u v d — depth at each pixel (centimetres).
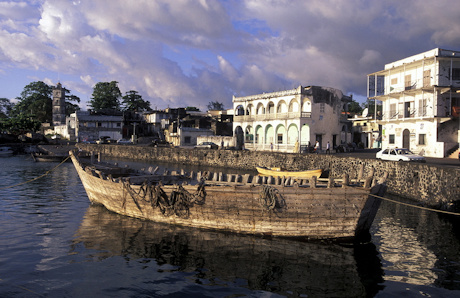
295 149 3628
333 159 2661
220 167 3838
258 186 1058
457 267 915
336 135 4319
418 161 2247
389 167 2067
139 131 7506
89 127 7075
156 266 905
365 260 949
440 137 2938
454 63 2938
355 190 995
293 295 755
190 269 887
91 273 859
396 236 1186
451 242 1121
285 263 921
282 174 2267
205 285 799
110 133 7250
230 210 1118
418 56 3112
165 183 1566
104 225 1287
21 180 2656
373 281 825
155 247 1041
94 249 1031
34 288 775
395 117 3384
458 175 1488
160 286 793
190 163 4272
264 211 1067
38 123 7456
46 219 1390
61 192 2081
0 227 1271
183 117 7538
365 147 5519
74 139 7419
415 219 1429
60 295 745
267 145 4369
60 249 1031
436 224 1348
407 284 812
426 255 1001
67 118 7575
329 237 1046
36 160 4444
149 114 7775
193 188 1159
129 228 1242
